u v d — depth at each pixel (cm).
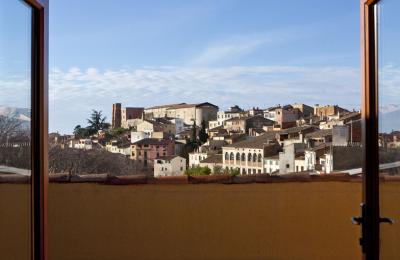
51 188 351
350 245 348
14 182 186
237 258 352
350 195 348
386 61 181
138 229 353
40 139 199
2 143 182
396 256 175
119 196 353
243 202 351
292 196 351
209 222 352
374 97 189
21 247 190
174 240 352
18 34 187
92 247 353
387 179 181
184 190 352
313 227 350
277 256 351
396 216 176
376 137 187
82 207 353
